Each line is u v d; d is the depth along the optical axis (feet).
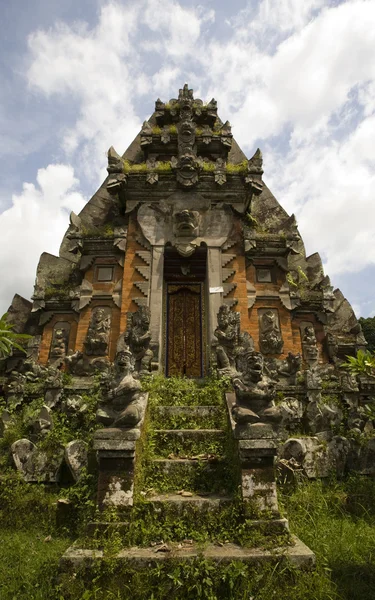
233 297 44.62
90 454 24.54
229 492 20.58
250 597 14.64
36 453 26.89
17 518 23.62
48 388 34.99
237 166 49.47
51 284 50.55
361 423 32.37
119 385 20.66
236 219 48.19
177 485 21.71
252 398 20.20
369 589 15.92
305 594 14.79
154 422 27.53
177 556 15.64
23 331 50.37
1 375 47.85
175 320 48.91
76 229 48.96
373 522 22.54
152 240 46.21
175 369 46.75
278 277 48.29
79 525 22.02
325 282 50.11
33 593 15.97
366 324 99.66
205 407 28.68
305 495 23.70
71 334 47.70
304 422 32.86
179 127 52.19
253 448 19.03
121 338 42.39
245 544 16.89
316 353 46.26
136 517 18.29
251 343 38.22
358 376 41.14
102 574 15.29
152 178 47.47
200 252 47.57
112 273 47.75
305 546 16.88
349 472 27.66
